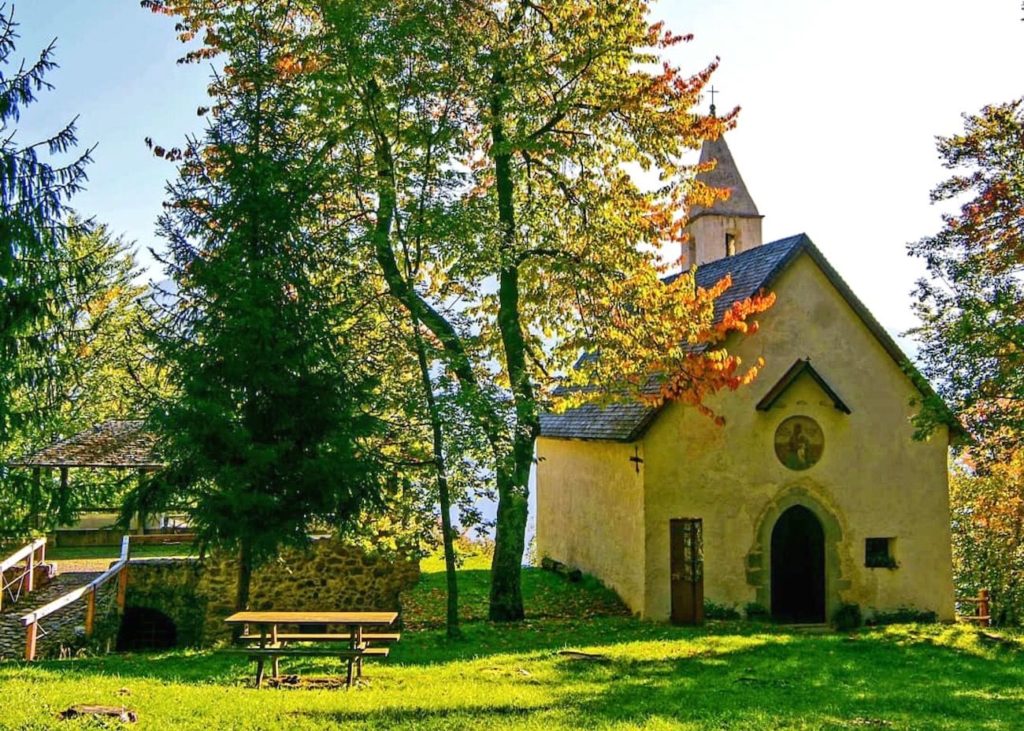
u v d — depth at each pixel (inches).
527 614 709.3
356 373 545.6
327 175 537.6
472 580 804.6
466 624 644.7
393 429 569.0
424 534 566.3
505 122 657.6
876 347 774.5
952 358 660.7
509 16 685.3
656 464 710.5
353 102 560.1
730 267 850.8
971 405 657.0
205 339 500.7
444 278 612.1
